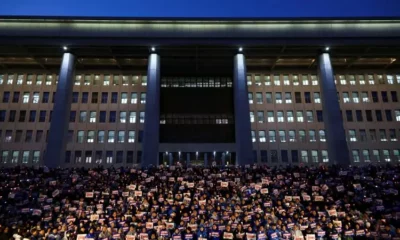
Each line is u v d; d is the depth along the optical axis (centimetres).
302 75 5556
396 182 2611
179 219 1948
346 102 5425
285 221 1794
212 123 5312
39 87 5431
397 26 4569
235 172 3019
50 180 2825
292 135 5250
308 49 4706
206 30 4594
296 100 5425
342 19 4572
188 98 5419
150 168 3297
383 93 5478
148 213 1917
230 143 5141
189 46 4600
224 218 1842
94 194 2408
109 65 5438
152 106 4375
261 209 1981
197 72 5481
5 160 5091
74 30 4534
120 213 1959
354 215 1953
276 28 4594
